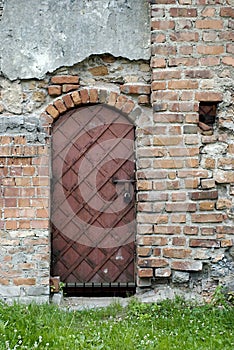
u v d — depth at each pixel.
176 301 4.75
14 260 4.89
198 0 4.98
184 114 4.95
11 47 5.01
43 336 3.74
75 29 5.04
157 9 4.97
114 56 5.04
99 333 3.87
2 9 5.02
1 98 5.02
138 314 4.54
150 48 5.03
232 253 4.94
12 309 4.37
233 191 4.98
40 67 5.01
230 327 4.26
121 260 5.18
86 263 5.17
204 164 4.97
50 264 5.07
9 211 4.91
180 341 3.84
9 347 3.51
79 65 5.07
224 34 4.99
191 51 4.96
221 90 4.97
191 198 4.94
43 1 5.04
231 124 5.00
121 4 5.06
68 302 4.96
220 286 4.85
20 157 4.95
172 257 4.91
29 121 4.98
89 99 5.04
